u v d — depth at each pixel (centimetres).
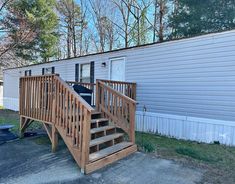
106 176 379
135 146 515
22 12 1558
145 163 442
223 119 619
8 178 367
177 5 1434
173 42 724
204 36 650
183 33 1364
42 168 408
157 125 777
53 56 2102
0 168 408
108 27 2038
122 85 766
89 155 418
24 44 1639
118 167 419
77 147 411
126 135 619
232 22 1220
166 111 752
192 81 682
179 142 643
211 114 643
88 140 390
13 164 427
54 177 371
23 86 615
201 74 661
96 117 572
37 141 590
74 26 2192
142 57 816
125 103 548
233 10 1204
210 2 1234
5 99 1795
